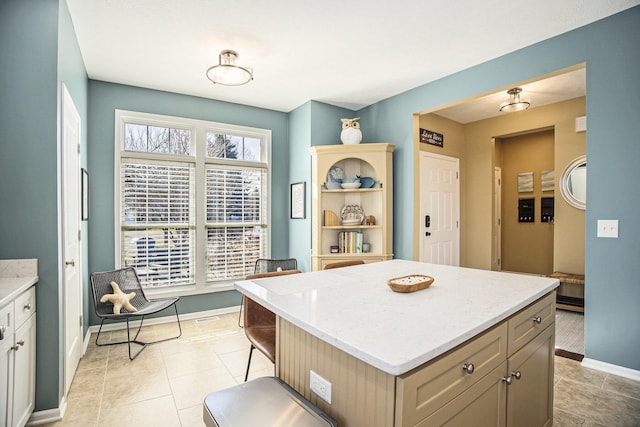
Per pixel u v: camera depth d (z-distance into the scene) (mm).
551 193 5293
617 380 2283
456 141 5035
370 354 874
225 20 2334
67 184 2182
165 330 3373
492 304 1326
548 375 1645
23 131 1871
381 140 4035
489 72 2984
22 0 1879
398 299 1413
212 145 3953
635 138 2248
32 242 1881
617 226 2328
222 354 2812
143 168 3508
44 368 1897
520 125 4574
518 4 2176
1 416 1480
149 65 3025
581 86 3688
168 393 2211
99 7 2170
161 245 3582
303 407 1082
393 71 3205
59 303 1944
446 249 4812
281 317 1390
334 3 2146
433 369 942
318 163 3840
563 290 4172
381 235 3795
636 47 2230
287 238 4445
